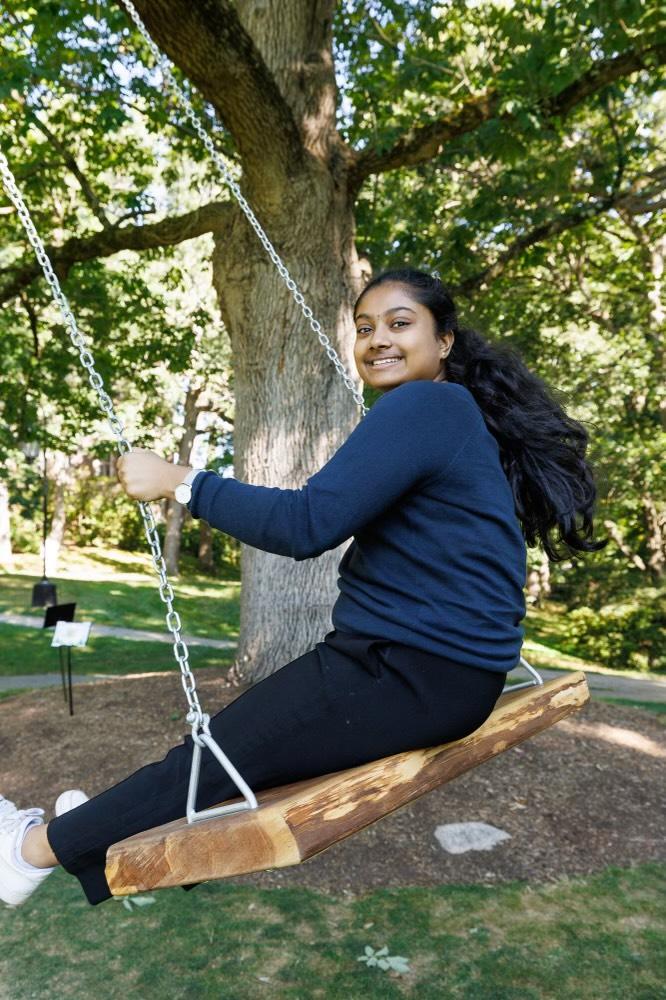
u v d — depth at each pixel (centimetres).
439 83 787
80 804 174
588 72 654
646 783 531
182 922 355
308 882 394
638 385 1358
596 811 482
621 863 425
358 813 140
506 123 655
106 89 786
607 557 1873
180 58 507
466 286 927
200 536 3225
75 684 815
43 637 1438
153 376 1212
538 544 196
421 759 153
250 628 682
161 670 1141
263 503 143
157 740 572
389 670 148
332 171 643
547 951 335
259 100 544
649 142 1201
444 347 180
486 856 422
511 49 699
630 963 327
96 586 2159
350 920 358
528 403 181
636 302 1402
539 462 175
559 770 534
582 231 1124
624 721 677
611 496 1477
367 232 880
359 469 141
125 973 315
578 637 1705
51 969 318
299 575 673
